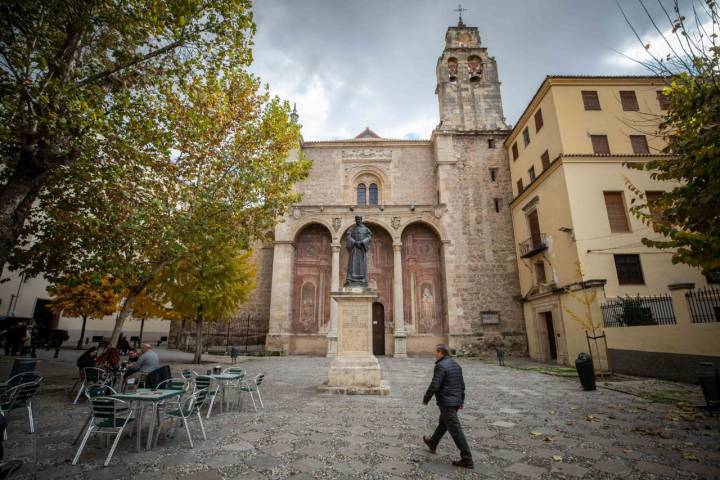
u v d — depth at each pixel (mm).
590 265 18781
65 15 7477
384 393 10633
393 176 31984
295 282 28609
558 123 21609
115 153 10070
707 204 6594
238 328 29859
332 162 32281
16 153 9914
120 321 11141
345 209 28625
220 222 13008
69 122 8109
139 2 7988
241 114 14320
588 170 20078
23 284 26406
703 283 17969
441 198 29578
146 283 11555
